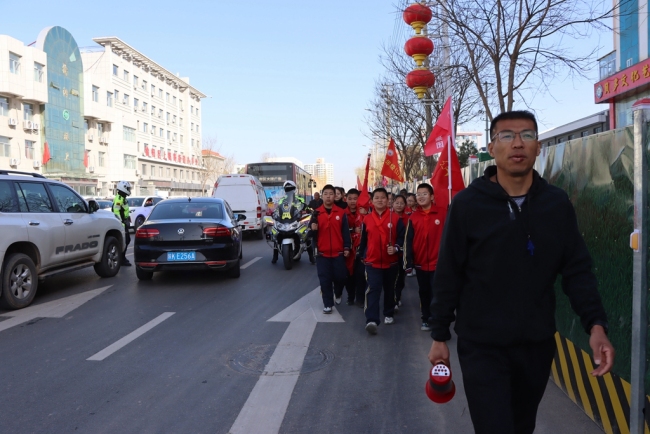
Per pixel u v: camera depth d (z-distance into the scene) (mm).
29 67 43312
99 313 7598
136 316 7414
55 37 47469
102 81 55938
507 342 2480
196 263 9750
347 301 8492
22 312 7660
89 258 10133
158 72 73562
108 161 59031
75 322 7074
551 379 4875
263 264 12836
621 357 3492
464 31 10094
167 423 3996
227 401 4414
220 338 6305
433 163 20672
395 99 22828
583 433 3768
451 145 7566
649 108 3086
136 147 64562
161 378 4949
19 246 8094
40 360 5469
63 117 48781
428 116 17844
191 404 4348
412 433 3852
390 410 4250
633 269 3180
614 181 3607
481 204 2543
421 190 6703
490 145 2666
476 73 9953
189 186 82250
